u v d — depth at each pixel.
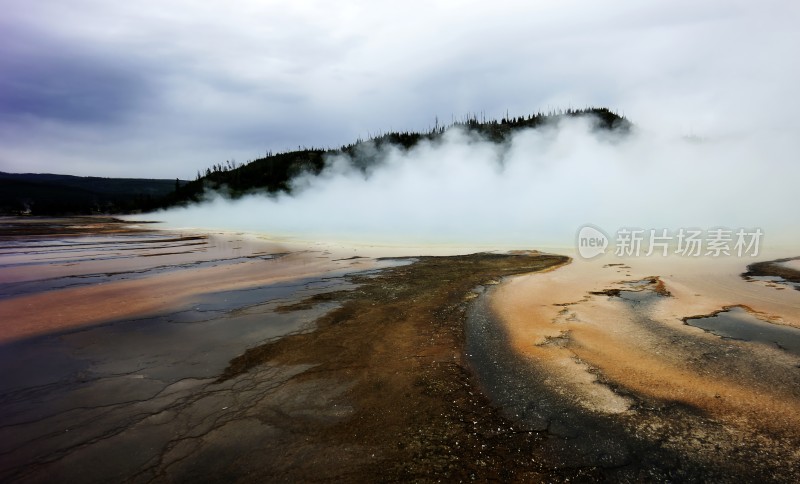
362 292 9.67
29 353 5.90
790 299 8.16
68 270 13.17
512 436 3.79
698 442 3.63
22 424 4.03
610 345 5.99
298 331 6.83
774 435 3.70
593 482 3.18
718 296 8.48
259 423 4.01
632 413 4.14
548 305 8.21
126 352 5.93
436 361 5.56
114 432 3.88
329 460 3.43
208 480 3.21
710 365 5.20
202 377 5.07
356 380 4.97
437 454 3.52
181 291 9.91
